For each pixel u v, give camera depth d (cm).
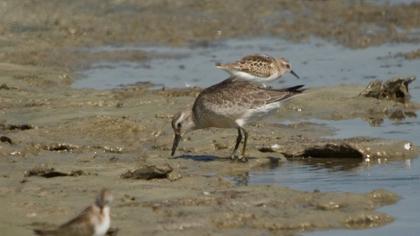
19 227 1199
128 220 1216
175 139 1593
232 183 1423
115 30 2620
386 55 2427
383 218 1261
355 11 2870
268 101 1573
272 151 1627
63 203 1282
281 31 2689
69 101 1936
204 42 2583
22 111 1859
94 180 1395
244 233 1191
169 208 1258
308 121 1867
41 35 2519
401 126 1831
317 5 2931
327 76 2225
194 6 2861
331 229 1224
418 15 2820
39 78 2141
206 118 1583
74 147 1622
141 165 1470
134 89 2058
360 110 1938
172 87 2106
